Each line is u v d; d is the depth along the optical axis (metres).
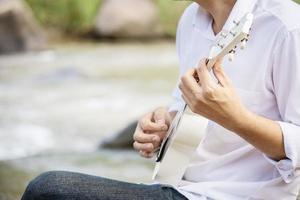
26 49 14.52
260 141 1.78
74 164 5.14
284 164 1.80
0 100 9.09
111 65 12.48
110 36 16.89
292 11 1.85
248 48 1.88
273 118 1.91
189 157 1.96
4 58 13.66
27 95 9.46
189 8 2.21
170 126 2.08
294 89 1.82
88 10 17.53
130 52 14.58
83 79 10.84
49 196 1.76
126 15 16.84
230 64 1.89
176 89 2.23
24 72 11.59
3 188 4.45
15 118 7.94
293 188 1.87
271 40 1.85
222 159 1.95
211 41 2.04
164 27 17.30
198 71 1.77
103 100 9.09
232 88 1.75
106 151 5.62
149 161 5.20
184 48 2.19
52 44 15.95
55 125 7.57
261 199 1.88
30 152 6.39
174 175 1.98
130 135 5.86
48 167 5.04
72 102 8.95
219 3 1.99
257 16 1.87
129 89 9.95
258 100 1.89
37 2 17.58
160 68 12.11
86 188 1.78
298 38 1.81
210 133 1.95
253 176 1.92
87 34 17.33
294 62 1.81
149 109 8.48
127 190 1.81
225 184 1.91
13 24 14.34
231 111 1.73
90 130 7.33
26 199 1.79
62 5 17.48
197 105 1.75
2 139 6.93
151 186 1.87
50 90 9.88
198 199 1.89
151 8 17.23
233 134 1.92
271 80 1.88
